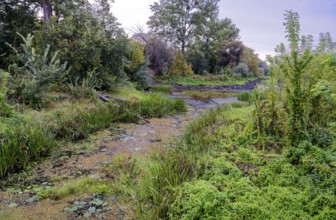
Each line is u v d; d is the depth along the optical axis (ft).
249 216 5.41
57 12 25.39
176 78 58.29
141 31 60.75
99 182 8.59
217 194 5.89
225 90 48.16
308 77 8.95
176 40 80.89
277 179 6.86
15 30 21.94
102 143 13.10
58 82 19.40
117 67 24.98
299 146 7.84
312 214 5.48
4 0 22.86
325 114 9.52
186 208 5.68
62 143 12.54
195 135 11.71
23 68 17.16
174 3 78.79
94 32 22.09
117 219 6.51
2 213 6.75
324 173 6.56
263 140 9.30
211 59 77.77
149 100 21.49
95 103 18.11
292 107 8.52
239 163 8.09
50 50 20.16
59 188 8.19
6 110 12.30
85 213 6.80
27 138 10.51
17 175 9.11
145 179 7.63
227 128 11.46
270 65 11.18
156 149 11.37
